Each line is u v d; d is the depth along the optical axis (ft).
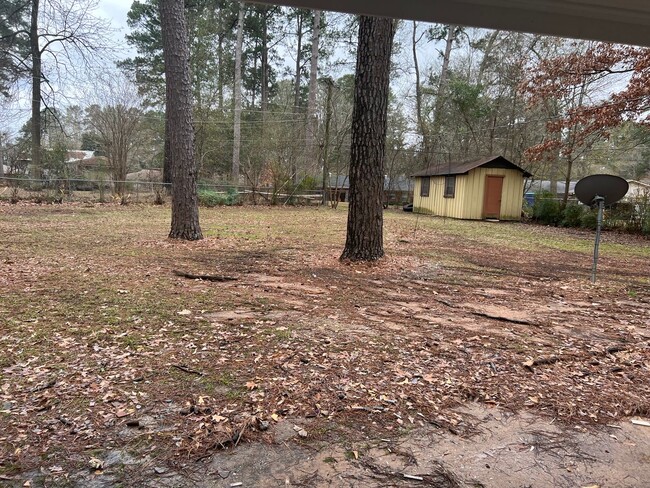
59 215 35.58
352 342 9.55
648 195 39.24
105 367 7.83
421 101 76.95
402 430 6.12
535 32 4.91
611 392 7.60
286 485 4.86
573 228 42.96
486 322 11.57
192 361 8.23
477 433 6.13
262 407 6.57
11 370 7.57
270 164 58.80
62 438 5.61
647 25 4.86
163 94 76.89
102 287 13.57
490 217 50.47
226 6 74.49
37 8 55.31
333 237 27.35
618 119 37.81
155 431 5.84
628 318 12.40
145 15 75.87
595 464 5.49
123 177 56.95
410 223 41.45
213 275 15.89
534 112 58.90
